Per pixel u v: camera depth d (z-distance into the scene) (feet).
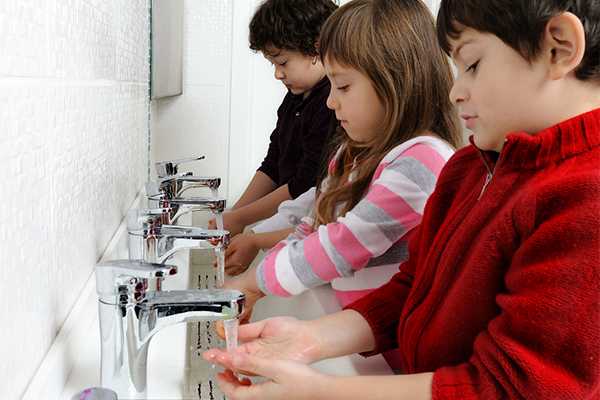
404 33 2.92
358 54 2.88
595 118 1.71
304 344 2.21
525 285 1.64
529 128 1.77
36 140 1.55
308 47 4.28
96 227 2.40
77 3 1.98
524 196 1.72
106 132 2.60
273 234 3.69
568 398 1.55
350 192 3.17
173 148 5.78
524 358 1.60
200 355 2.69
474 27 1.70
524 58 1.65
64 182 1.86
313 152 4.44
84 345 2.00
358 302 2.45
